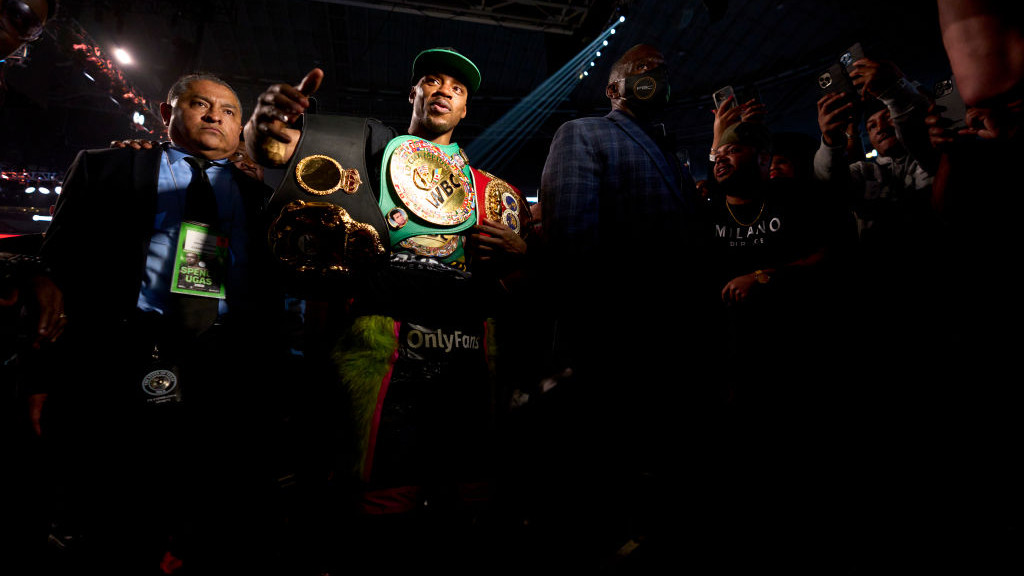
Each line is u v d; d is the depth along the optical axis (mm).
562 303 1805
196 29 9961
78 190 1815
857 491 1949
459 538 1801
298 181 1754
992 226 1444
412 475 1739
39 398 1712
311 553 1766
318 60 11031
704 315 1908
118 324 1741
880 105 2518
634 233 1814
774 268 2387
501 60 11203
